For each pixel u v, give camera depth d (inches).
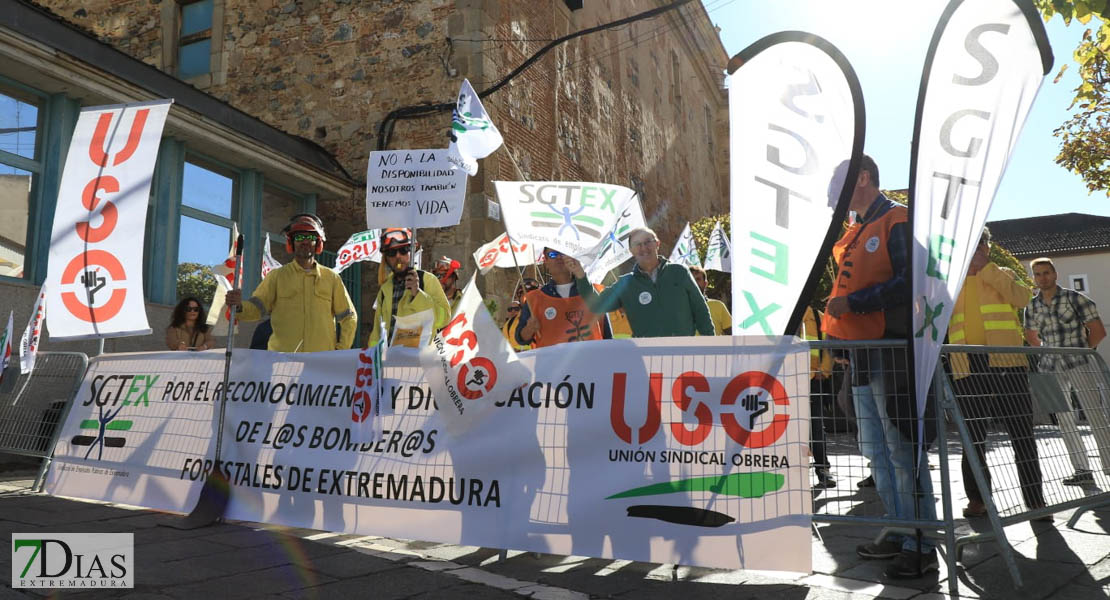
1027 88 118.4
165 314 327.0
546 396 137.8
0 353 214.2
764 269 136.3
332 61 461.1
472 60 426.0
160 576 115.0
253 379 171.3
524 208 203.2
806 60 136.3
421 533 142.4
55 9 543.2
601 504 129.1
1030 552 138.2
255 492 162.2
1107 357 1409.9
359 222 437.4
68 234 200.2
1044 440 141.1
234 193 377.4
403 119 435.5
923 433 119.6
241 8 491.8
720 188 1032.2
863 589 115.3
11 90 283.1
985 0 119.6
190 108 325.7
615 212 202.4
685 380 129.3
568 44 553.6
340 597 107.7
